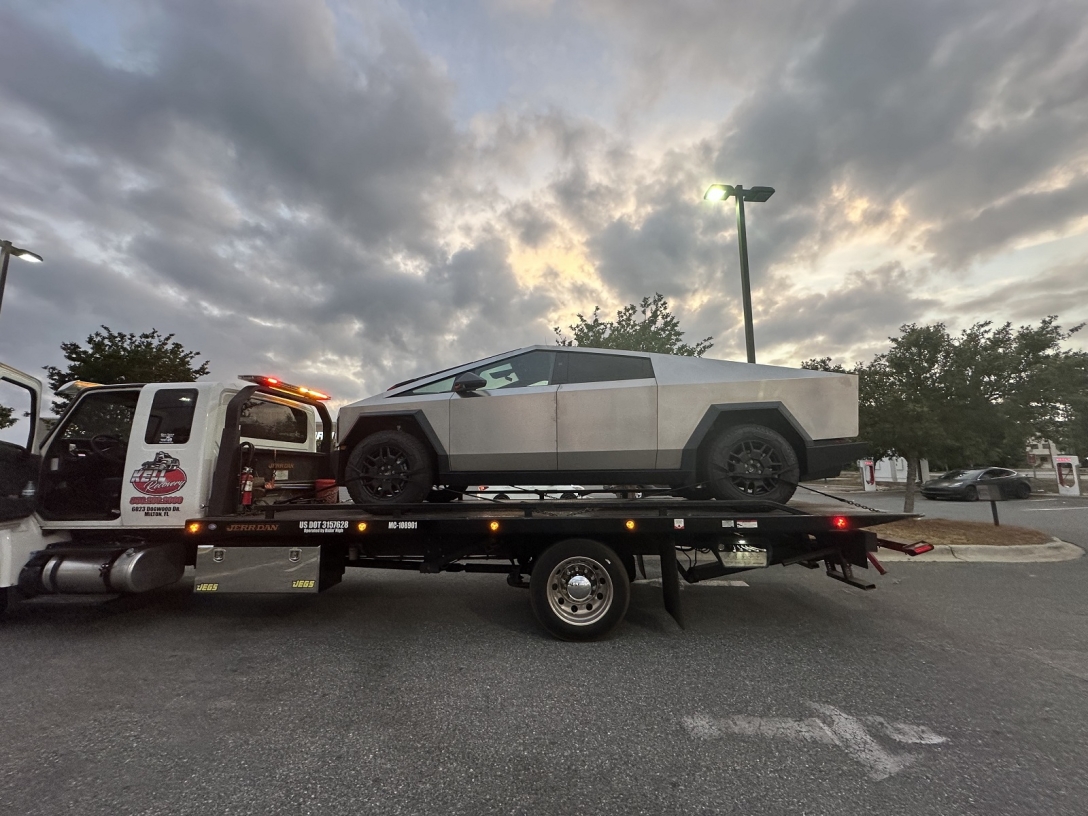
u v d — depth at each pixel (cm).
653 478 480
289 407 605
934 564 707
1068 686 338
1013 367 940
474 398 498
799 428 469
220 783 240
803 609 511
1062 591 567
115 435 501
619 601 418
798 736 280
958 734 281
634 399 478
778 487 463
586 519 430
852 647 408
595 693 331
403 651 404
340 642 425
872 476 2397
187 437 468
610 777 244
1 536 442
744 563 444
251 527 446
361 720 298
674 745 272
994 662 378
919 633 439
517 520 432
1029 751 265
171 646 418
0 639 438
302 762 257
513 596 564
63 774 247
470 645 417
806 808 222
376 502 493
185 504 456
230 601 550
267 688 341
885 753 264
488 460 492
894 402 961
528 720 298
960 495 1772
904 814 218
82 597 444
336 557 475
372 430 529
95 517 477
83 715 305
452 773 248
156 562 459
